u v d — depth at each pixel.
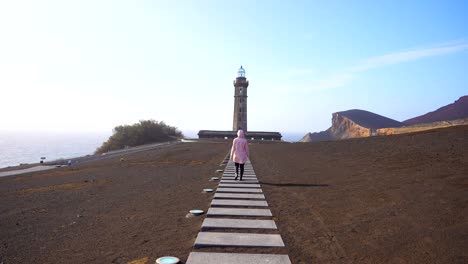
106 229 7.69
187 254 5.93
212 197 11.14
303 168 18.72
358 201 9.59
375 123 140.62
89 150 189.12
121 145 70.81
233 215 8.48
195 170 19.83
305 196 10.90
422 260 5.38
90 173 20.03
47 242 6.83
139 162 25.80
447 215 7.39
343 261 5.55
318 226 7.53
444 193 9.23
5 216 9.36
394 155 18.58
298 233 7.07
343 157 21.75
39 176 20.25
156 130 77.44
